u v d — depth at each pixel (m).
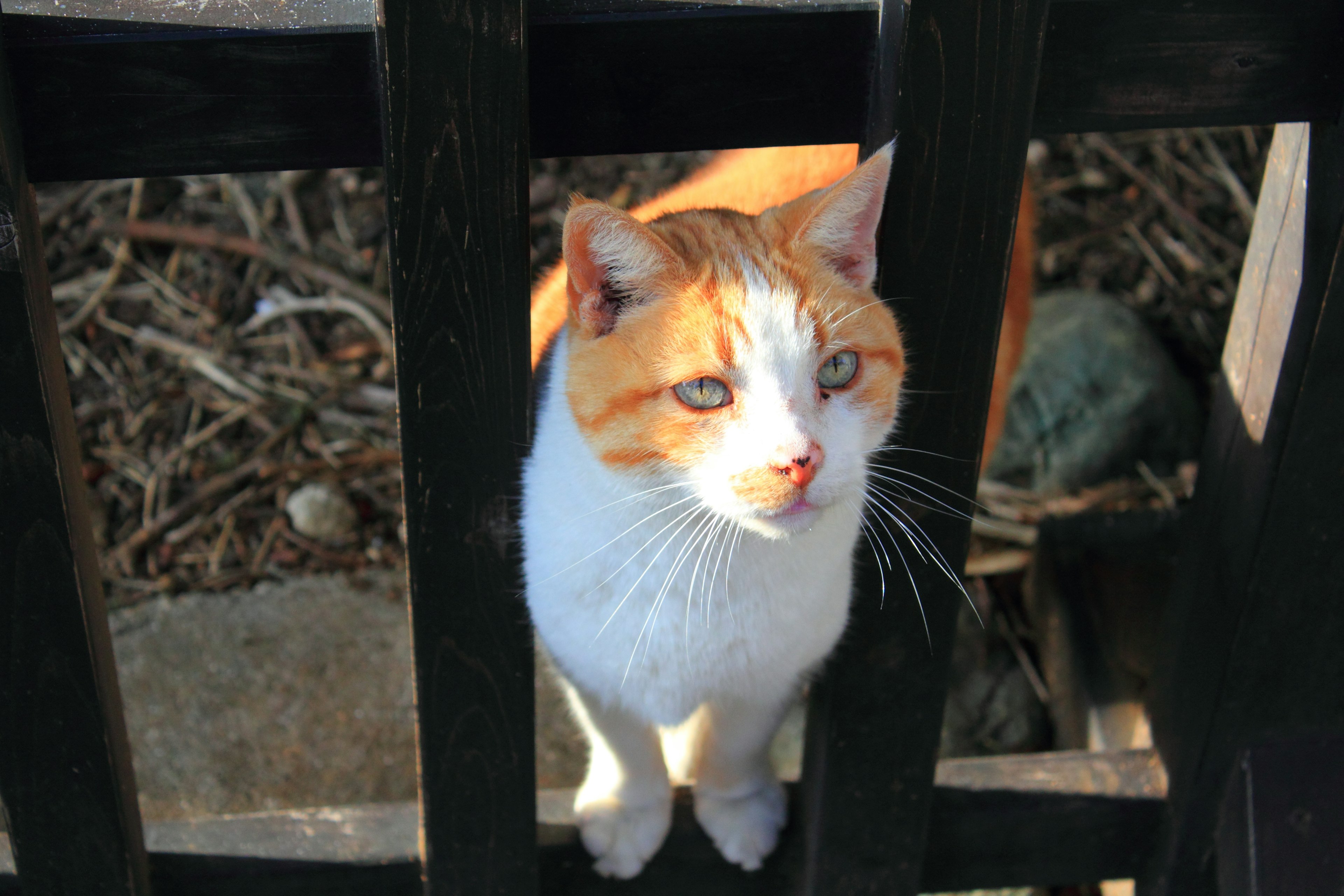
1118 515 2.52
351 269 3.30
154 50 1.08
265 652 2.49
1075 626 2.37
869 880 1.71
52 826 1.45
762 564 1.41
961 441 1.37
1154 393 2.94
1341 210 1.29
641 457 1.36
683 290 1.32
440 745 1.49
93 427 2.91
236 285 3.24
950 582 1.47
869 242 1.35
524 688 1.45
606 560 1.41
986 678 2.49
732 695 1.59
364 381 3.06
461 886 1.61
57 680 1.35
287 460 2.87
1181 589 1.73
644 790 1.73
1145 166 3.64
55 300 3.16
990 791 1.77
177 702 2.38
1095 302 3.13
